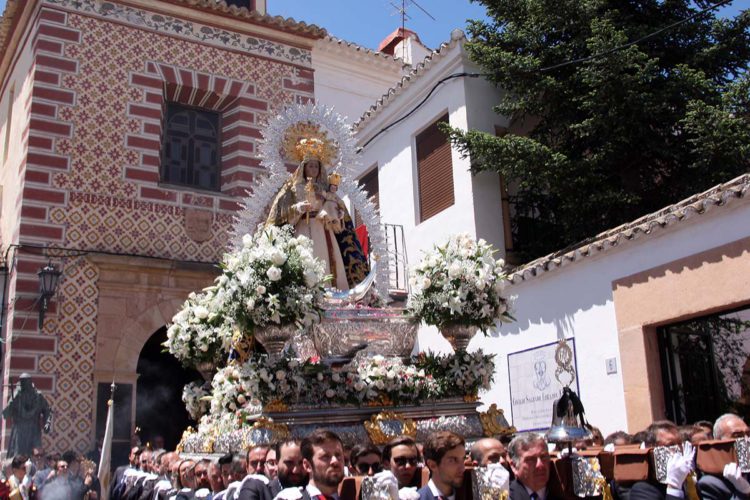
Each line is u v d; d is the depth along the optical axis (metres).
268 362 6.82
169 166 15.97
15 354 13.30
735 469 4.62
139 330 14.40
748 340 8.77
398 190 16.03
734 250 8.58
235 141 16.39
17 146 15.32
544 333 11.18
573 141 13.23
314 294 7.05
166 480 7.38
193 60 16.25
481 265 7.84
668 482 4.52
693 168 11.90
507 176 12.69
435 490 4.52
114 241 14.57
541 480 4.62
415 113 15.70
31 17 15.60
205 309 8.39
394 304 11.05
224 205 15.80
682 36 12.88
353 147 9.50
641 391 9.49
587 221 12.58
